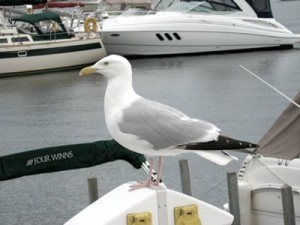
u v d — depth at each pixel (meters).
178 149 4.43
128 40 39.91
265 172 8.84
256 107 24.83
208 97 27.50
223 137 4.40
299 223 8.59
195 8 40.84
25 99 29.27
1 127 23.12
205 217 4.43
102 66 4.62
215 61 38.28
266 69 34.50
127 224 4.26
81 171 15.71
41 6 42.31
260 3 41.50
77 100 28.36
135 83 32.00
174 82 31.78
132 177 15.40
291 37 41.78
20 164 6.48
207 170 15.30
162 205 4.35
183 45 40.62
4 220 13.05
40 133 21.98
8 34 36.12
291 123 8.89
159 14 40.75
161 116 4.52
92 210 4.36
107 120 4.64
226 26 40.78
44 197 14.20
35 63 36.44
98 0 42.94
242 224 8.95
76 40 37.41
